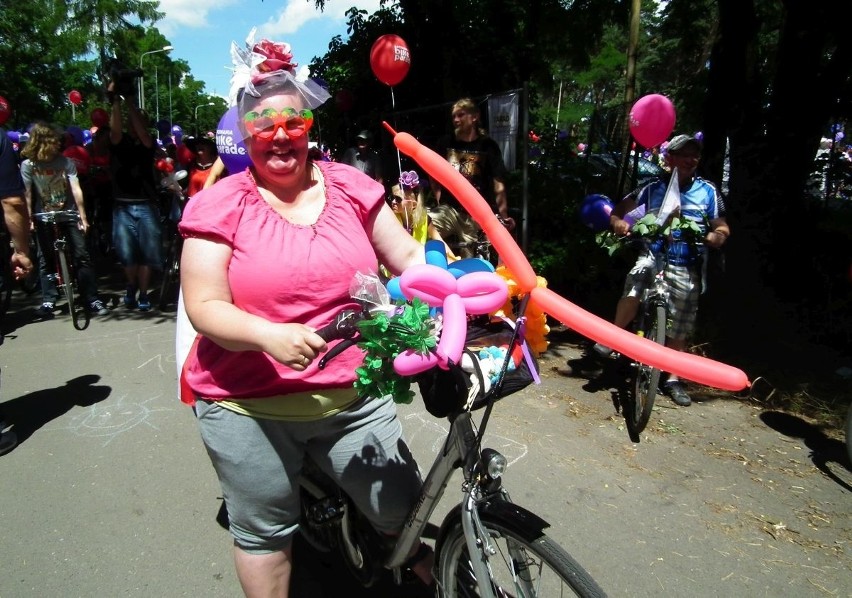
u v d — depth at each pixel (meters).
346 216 1.78
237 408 1.78
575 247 6.18
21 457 3.38
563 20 14.16
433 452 3.50
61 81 35.00
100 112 10.46
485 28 8.77
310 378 1.76
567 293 6.39
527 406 4.18
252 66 1.63
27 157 5.64
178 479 3.18
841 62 6.53
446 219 3.65
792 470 3.43
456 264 1.86
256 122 1.60
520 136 6.29
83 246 5.98
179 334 2.22
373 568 2.09
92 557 2.60
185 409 3.97
